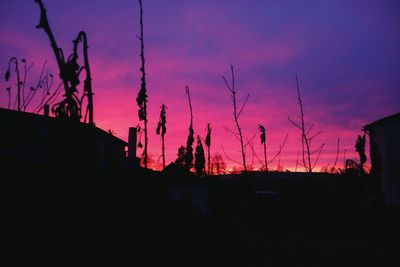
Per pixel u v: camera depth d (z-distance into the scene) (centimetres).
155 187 942
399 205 1683
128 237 740
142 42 618
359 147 569
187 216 952
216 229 1586
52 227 270
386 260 981
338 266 650
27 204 586
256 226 1620
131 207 817
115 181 494
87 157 278
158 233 894
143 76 615
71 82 276
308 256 1060
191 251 906
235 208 2070
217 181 1955
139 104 612
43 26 259
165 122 786
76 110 279
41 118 910
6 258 557
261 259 1027
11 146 880
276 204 1883
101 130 1280
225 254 1048
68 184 271
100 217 309
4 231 575
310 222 1579
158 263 778
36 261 555
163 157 971
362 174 591
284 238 1367
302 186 1972
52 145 280
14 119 906
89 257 279
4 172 623
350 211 1570
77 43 283
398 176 1756
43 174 605
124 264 595
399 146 1809
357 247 1162
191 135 746
